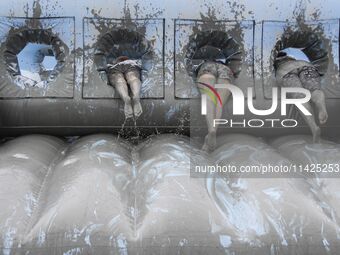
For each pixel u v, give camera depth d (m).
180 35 2.72
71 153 2.24
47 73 2.72
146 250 1.52
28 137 2.48
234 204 1.73
